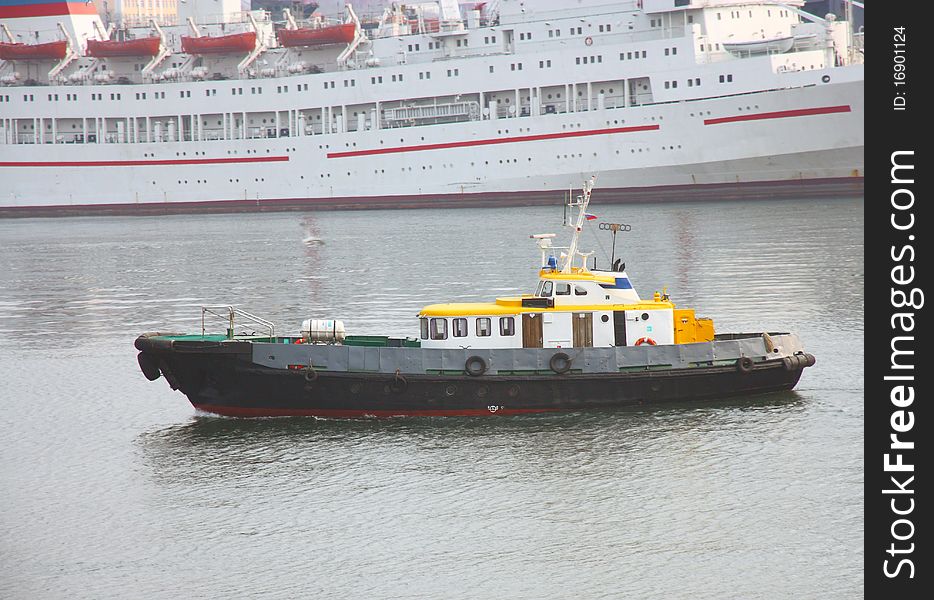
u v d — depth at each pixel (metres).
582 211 121.50
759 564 85.31
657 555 87.00
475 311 118.06
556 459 104.88
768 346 119.81
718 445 107.38
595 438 109.62
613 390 116.38
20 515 97.06
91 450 112.25
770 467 102.12
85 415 124.50
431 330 118.62
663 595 81.44
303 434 113.50
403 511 95.31
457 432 112.25
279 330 170.25
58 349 161.12
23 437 117.25
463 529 91.94
